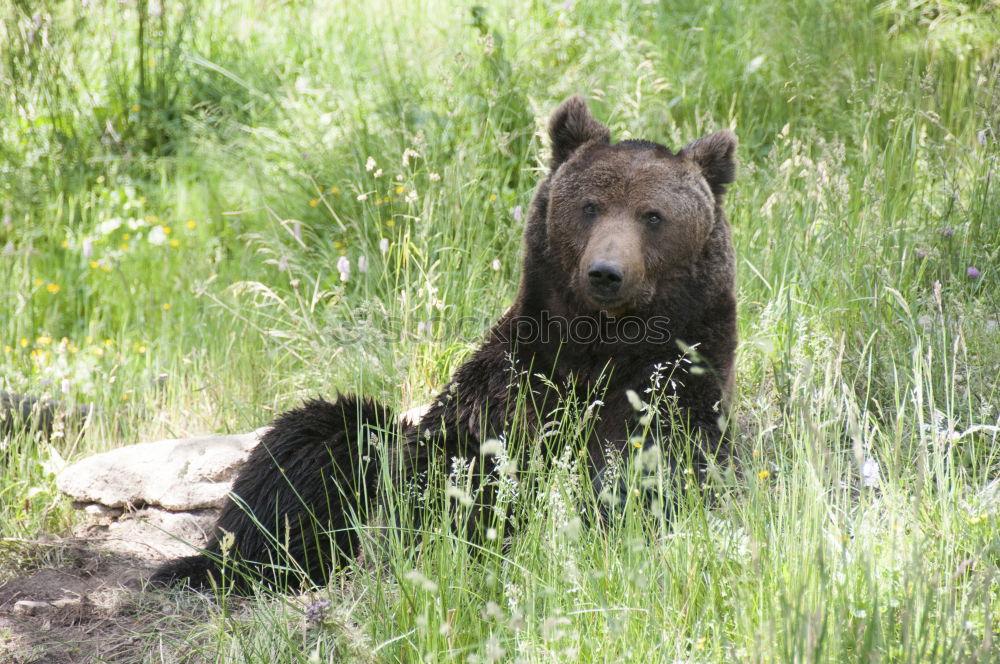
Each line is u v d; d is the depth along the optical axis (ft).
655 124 47.65
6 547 29.50
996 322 33.99
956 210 40.11
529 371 26.40
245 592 26.48
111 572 28.73
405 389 36.04
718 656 19.11
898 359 31.63
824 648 17.78
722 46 57.06
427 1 63.67
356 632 21.04
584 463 24.14
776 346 34.04
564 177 26.96
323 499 27.12
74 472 32.76
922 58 51.39
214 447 32.45
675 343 26.43
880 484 23.35
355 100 53.21
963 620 17.67
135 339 45.65
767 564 20.02
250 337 42.60
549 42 52.85
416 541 24.57
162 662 22.35
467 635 20.42
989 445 27.99
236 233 49.65
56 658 23.65
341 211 47.80
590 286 24.90
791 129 49.32
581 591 20.85
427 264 40.96
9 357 44.01
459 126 48.03
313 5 65.82
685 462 25.25
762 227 40.52
